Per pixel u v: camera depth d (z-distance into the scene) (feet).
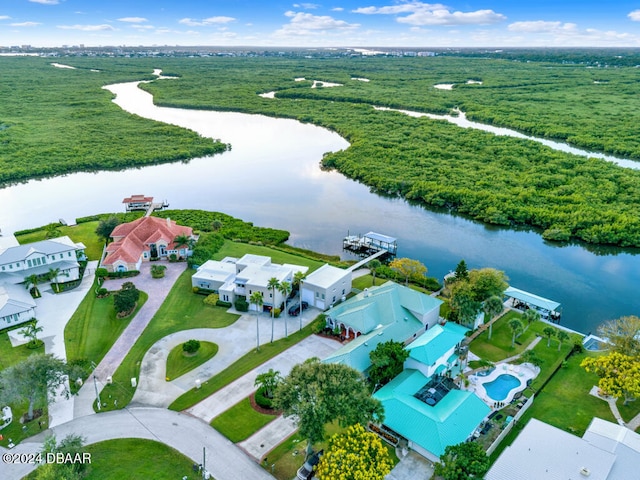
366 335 276.21
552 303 331.57
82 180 653.71
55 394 223.92
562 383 256.73
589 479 178.60
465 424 212.43
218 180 654.53
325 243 461.37
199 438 214.90
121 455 203.92
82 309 321.11
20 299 310.65
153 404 236.22
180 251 400.06
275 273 338.54
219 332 299.17
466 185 574.15
